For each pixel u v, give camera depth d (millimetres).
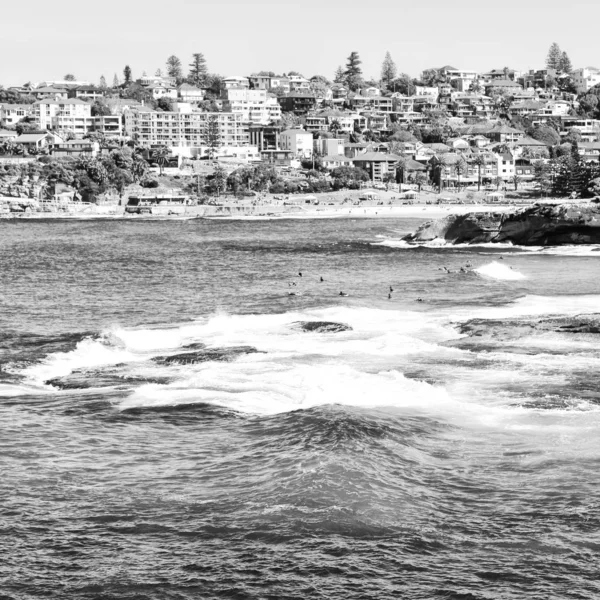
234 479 53781
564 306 113312
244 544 46125
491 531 47156
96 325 106125
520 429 62281
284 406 68812
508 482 53000
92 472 55625
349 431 59875
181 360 82750
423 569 43750
